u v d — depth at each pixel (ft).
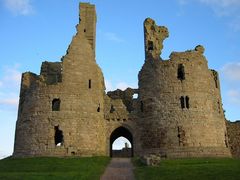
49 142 148.15
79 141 150.71
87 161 133.39
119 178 100.27
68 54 161.68
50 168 119.44
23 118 157.89
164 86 162.40
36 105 155.22
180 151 150.41
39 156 146.41
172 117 156.46
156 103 161.89
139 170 112.57
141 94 168.86
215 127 158.92
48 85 156.87
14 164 129.90
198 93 160.56
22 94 170.19
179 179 91.56
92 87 162.71
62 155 146.30
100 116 163.84
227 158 142.72
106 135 168.35
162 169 108.06
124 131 186.39
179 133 153.28
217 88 173.58
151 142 158.51
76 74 159.94
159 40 181.16
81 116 154.71
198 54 168.25
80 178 96.68
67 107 153.69
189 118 155.43
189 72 163.53
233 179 86.38
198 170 101.50
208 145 152.66
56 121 150.92
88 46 168.04
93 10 177.88
